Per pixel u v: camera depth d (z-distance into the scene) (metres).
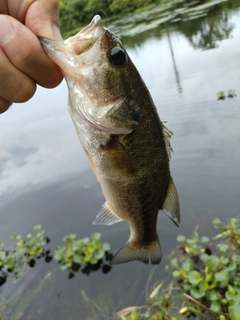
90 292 0.31
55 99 1.04
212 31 1.28
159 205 0.20
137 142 0.17
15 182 0.56
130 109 0.17
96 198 0.47
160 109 0.67
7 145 0.71
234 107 0.58
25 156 0.65
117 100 0.16
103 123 0.17
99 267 0.34
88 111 0.16
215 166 0.44
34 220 0.45
